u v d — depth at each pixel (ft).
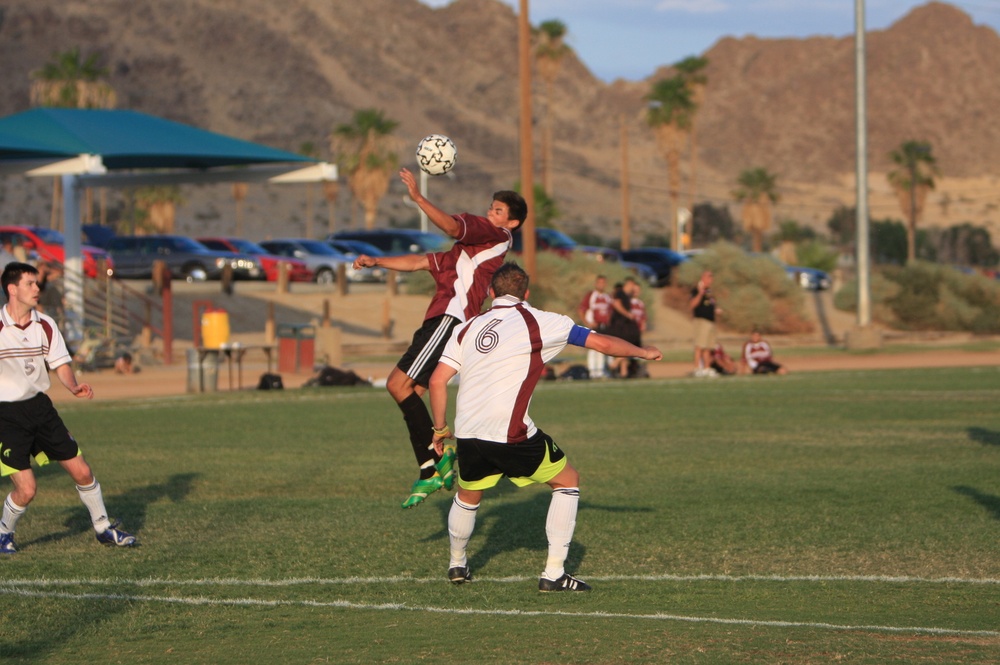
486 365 82.48
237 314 418.92
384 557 97.04
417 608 80.89
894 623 76.48
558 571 85.71
